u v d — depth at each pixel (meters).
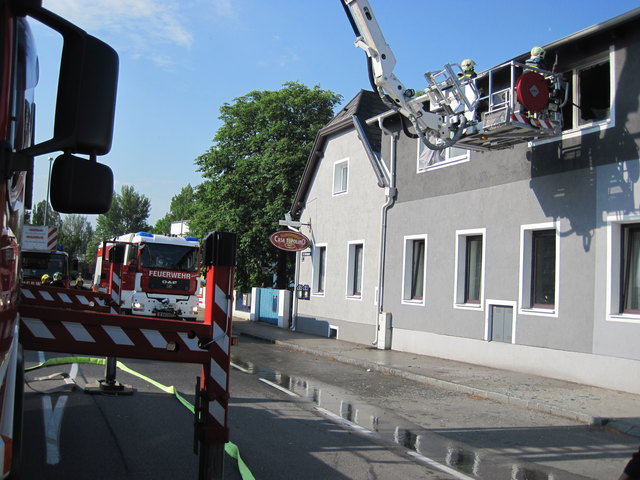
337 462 5.98
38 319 3.57
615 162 10.72
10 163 2.24
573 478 5.79
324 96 31.08
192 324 3.90
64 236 75.81
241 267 30.31
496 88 12.70
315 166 22.02
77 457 5.66
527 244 12.48
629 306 10.62
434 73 12.26
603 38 10.91
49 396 8.20
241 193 30.45
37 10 2.29
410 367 12.98
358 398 9.86
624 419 8.18
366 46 12.46
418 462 6.16
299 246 21.09
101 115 2.34
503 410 9.20
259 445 6.47
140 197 98.38
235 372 12.27
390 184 17.03
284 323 23.52
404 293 16.23
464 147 12.79
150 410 7.67
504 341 12.81
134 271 19.95
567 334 11.34
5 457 2.12
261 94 32.12
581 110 11.70
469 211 14.03
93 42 2.35
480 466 6.11
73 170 2.38
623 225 10.75
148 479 5.13
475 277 14.16
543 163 12.11
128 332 3.76
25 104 2.75
